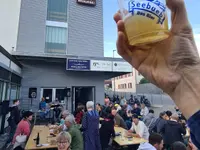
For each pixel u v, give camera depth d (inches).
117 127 242.8
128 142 168.1
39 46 464.1
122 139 179.2
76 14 518.3
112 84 1974.7
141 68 36.1
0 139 262.5
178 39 32.0
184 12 31.5
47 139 173.3
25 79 444.5
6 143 243.0
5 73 291.9
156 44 35.1
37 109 436.8
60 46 491.5
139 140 174.4
